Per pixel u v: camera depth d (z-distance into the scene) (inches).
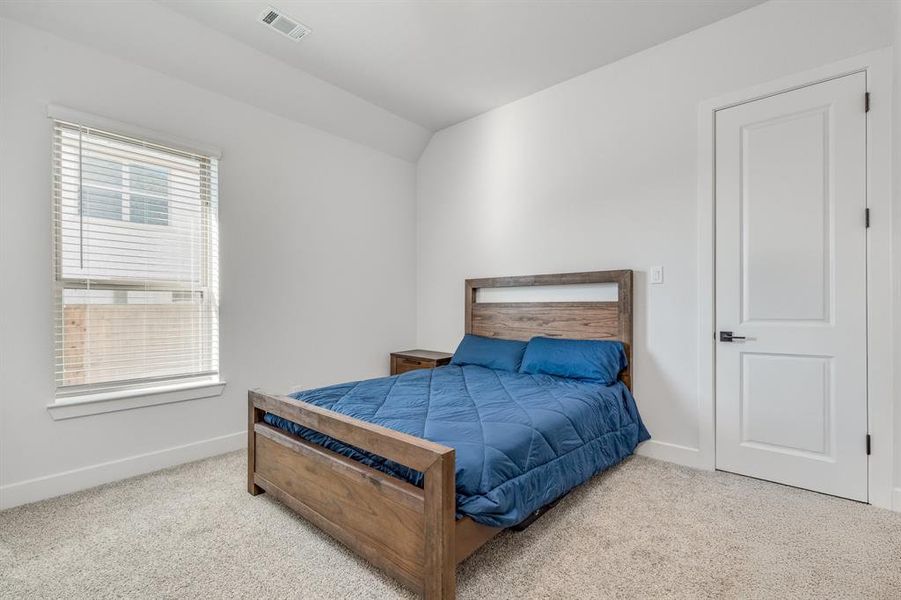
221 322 114.6
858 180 84.0
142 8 91.7
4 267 83.4
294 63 116.5
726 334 98.6
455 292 158.1
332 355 141.7
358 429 64.1
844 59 85.0
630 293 111.5
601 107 119.3
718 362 100.0
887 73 80.9
